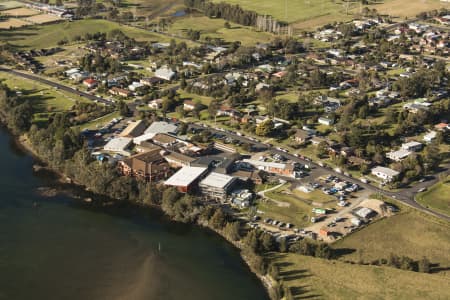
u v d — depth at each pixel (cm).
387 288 14675
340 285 14850
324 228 17675
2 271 15912
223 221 17900
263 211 18712
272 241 16575
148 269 16025
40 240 17438
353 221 17988
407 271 15462
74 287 15338
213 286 15412
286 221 18138
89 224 18438
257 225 17950
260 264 15700
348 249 16738
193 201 18562
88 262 16425
